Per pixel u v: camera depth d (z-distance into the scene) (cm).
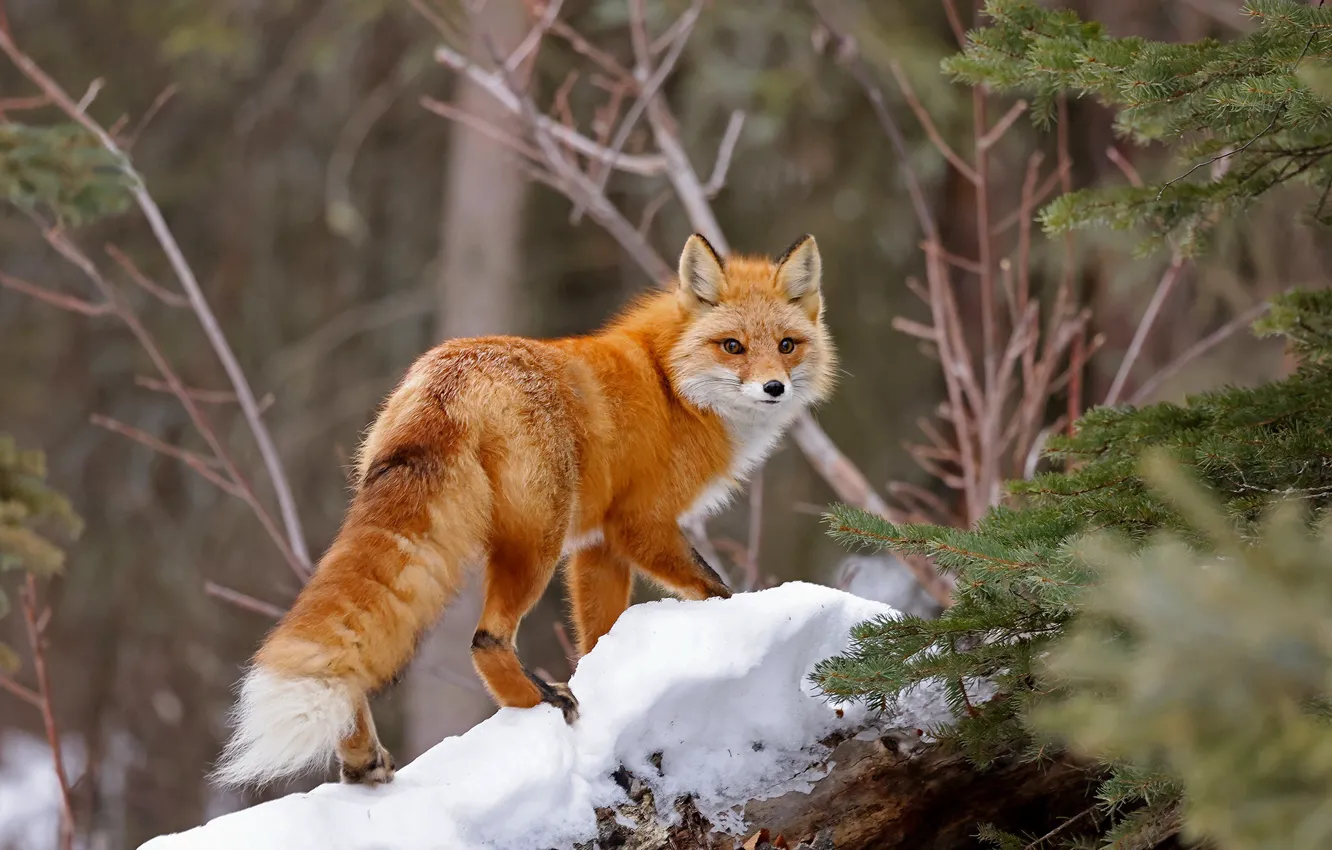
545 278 2356
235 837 518
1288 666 320
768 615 666
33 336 2327
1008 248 2023
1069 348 1959
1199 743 329
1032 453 1135
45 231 1174
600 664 652
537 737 602
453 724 2030
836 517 591
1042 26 732
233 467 1188
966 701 611
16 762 2377
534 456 661
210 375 2339
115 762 2394
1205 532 531
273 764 528
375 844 536
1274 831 319
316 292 2430
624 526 771
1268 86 566
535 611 2267
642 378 782
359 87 2375
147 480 2320
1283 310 777
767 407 823
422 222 2455
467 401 648
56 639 2395
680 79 2214
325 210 2386
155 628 2356
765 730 656
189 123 2394
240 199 2380
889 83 1991
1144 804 677
